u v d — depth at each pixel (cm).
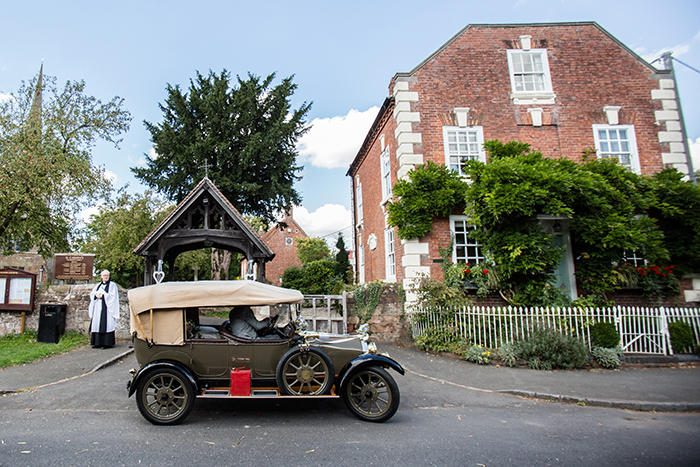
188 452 413
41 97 1232
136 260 1770
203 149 1872
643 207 1065
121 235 1695
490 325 921
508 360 848
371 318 1131
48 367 765
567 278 1113
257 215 2305
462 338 952
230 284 522
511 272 1005
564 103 1249
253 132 2106
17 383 662
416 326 1066
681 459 416
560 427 513
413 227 1123
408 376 772
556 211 945
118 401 583
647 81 1277
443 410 582
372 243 1642
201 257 2284
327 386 506
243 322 546
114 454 405
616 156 1223
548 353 831
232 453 411
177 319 513
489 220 1016
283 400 609
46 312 987
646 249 1057
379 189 1537
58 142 1180
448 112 1227
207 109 1938
